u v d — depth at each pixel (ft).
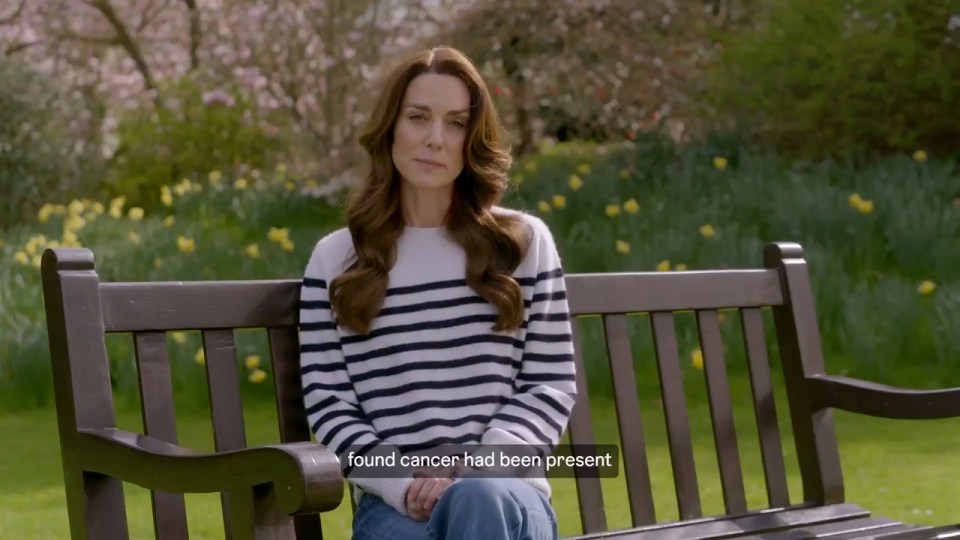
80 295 19.99
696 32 90.79
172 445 18.63
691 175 71.56
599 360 48.75
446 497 18.75
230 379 21.31
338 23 101.30
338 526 34.65
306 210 83.87
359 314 21.47
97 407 19.81
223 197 86.94
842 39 72.84
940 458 39.32
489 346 21.81
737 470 26.61
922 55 70.59
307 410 21.61
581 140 100.48
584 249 59.47
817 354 27.73
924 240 57.93
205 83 105.19
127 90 118.73
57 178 93.91
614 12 90.53
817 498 27.17
